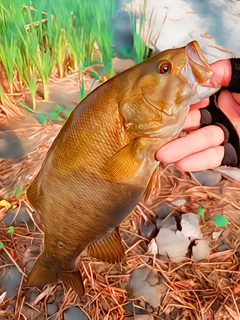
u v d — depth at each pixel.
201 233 0.43
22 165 0.50
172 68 0.27
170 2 0.71
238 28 0.67
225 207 0.46
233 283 0.41
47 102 0.58
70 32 0.58
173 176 0.49
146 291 0.40
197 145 0.33
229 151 0.35
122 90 0.27
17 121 0.55
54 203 0.28
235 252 0.43
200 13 0.69
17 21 0.55
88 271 0.41
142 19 0.60
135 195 0.28
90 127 0.26
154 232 0.44
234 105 0.38
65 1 0.57
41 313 0.39
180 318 0.39
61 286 0.40
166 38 0.65
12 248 0.43
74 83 0.61
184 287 0.41
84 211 0.27
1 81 0.59
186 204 0.46
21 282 0.41
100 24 0.59
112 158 0.26
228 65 0.36
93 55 0.63
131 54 0.64
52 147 0.27
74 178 0.27
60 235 0.29
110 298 0.40
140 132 0.27
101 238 0.30
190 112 0.36
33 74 0.56
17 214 0.46
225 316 0.39
